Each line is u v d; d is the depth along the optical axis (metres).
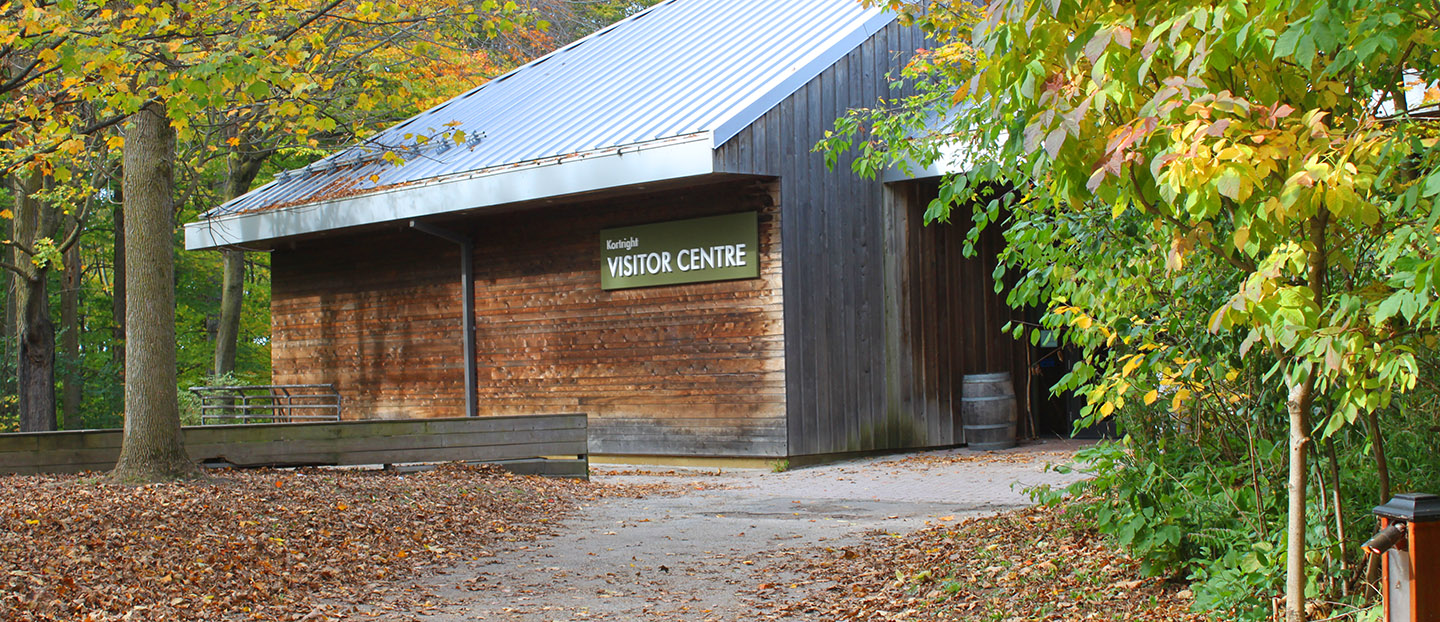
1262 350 5.55
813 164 15.93
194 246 20.62
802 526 10.31
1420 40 3.49
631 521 10.88
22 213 23.47
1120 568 7.03
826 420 15.98
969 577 7.43
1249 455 6.32
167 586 7.20
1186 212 4.09
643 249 16.84
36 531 8.06
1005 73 4.04
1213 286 5.59
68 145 9.53
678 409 16.55
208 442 12.71
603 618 6.88
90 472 11.81
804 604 7.11
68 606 6.47
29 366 23.80
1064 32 3.95
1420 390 5.37
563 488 13.23
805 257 15.80
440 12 10.52
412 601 7.39
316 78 8.97
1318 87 3.74
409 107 22.86
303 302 21.59
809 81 15.90
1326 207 3.54
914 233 17.41
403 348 19.97
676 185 15.65
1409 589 3.87
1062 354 19.08
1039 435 19.25
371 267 20.47
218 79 7.85
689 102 16.14
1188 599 6.24
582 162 15.52
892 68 17.20
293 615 6.86
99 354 30.67
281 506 10.03
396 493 11.41
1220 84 3.78
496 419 14.30
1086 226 5.94
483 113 20.05
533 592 7.68
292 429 13.22
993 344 18.53
